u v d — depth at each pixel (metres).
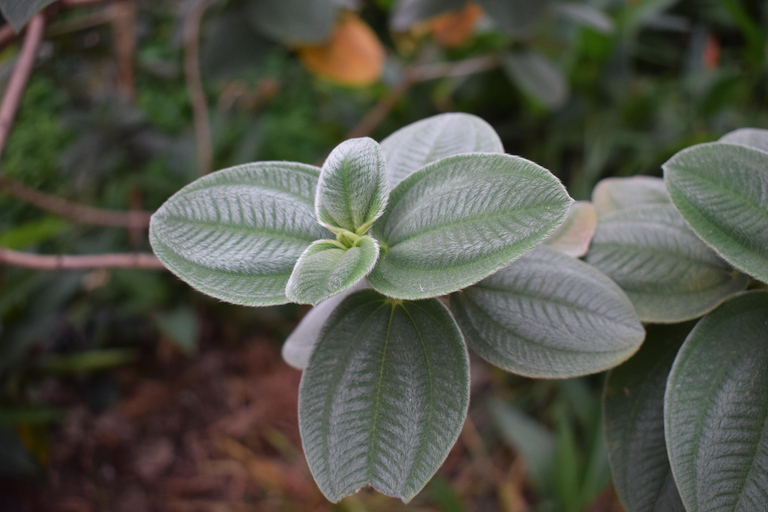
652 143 1.41
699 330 0.43
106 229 1.28
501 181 0.40
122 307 1.20
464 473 1.27
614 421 0.47
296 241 0.41
